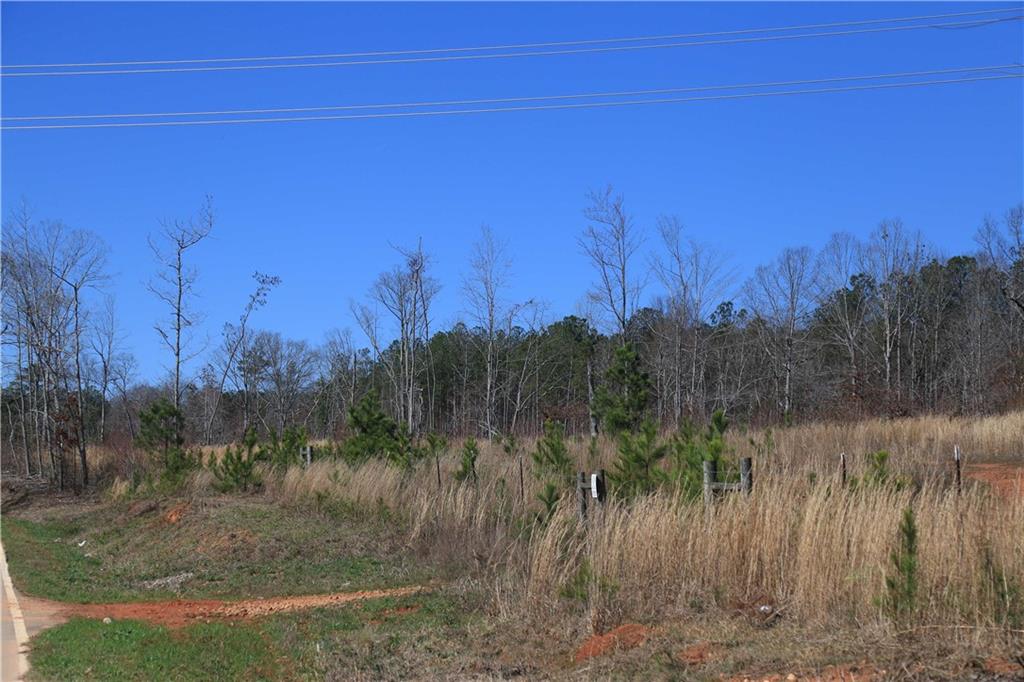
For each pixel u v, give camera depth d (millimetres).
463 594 11719
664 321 45969
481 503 15094
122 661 9359
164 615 12250
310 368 60500
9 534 21891
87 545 19875
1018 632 7070
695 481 11625
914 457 19188
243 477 23484
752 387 47656
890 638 7285
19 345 35000
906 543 7930
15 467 39312
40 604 13125
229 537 17156
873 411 33094
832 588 8672
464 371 52031
